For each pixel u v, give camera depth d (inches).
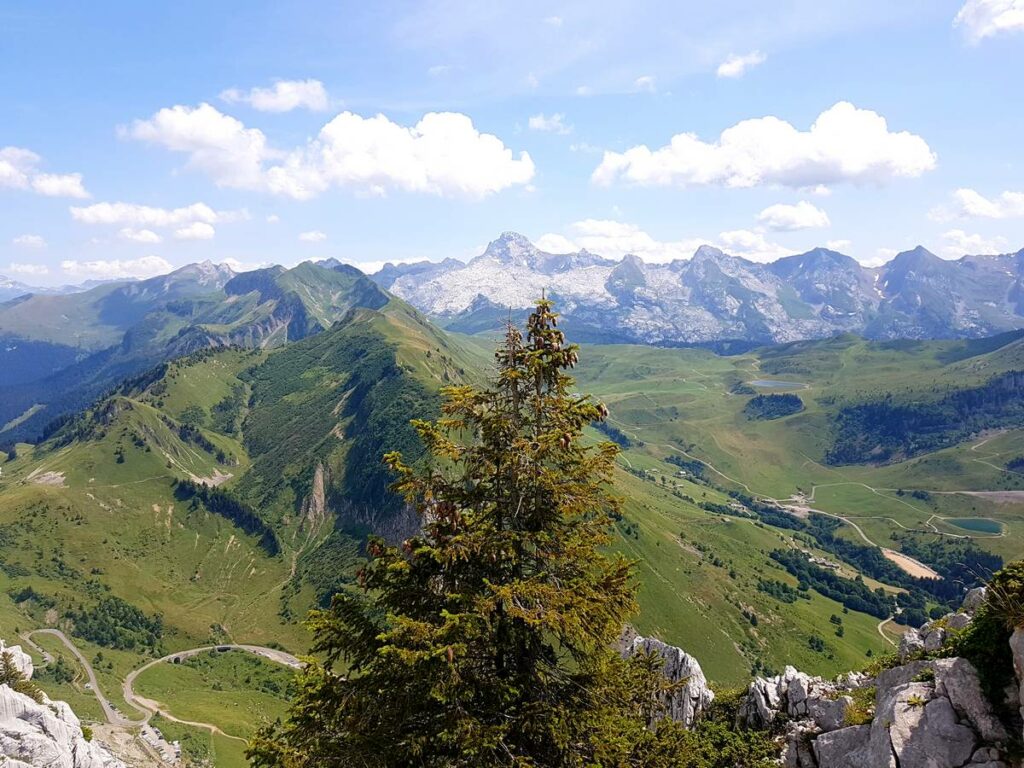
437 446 761.6
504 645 690.8
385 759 636.7
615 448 788.0
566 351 755.4
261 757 699.4
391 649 607.8
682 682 804.6
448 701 643.5
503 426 724.0
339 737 668.1
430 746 673.0
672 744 765.9
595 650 735.7
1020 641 727.1
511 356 761.6
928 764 746.8
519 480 725.9
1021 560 794.2
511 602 649.0
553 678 735.7
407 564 708.7
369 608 740.7
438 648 603.8
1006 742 727.1
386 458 763.4
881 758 794.8
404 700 659.4
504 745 633.6
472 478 760.3
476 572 735.7
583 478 764.6
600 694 713.0
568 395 791.1
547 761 679.7
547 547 743.7
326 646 725.9
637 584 754.8
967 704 767.1
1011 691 749.3
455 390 772.6
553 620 633.0
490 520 737.6
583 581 724.0
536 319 769.6
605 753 671.1
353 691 673.6
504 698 674.8
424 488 749.3
